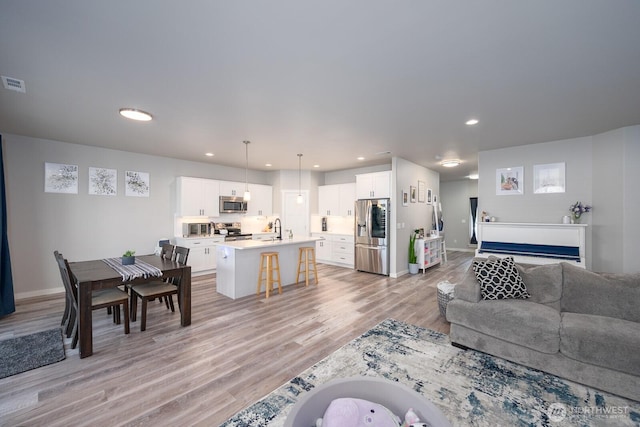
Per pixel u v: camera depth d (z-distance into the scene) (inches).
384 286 196.5
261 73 90.4
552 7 60.9
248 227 281.1
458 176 340.2
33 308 148.6
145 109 120.3
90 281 100.8
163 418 69.9
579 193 165.6
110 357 99.0
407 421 51.1
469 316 103.2
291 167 277.0
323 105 116.6
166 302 148.8
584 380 82.2
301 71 89.4
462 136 163.2
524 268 123.3
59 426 67.0
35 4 58.8
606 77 93.0
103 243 195.5
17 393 79.0
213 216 242.8
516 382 85.4
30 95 105.9
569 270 109.2
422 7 61.0
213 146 188.1
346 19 64.9
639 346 74.5
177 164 233.5
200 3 59.2
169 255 150.6
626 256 145.4
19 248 165.5
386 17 64.2
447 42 74.2
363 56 80.9
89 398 77.1
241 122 138.0
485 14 63.1
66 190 180.9
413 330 122.3
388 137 165.0
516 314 95.1
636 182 142.3
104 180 195.6
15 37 70.4
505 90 102.8
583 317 92.6
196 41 73.4
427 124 141.1
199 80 95.0
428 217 282.4
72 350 103.7
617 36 71.0
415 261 239.1
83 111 122.8
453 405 75.5
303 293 178.9
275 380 86.0
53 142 175.8
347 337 115.4
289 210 291.1
